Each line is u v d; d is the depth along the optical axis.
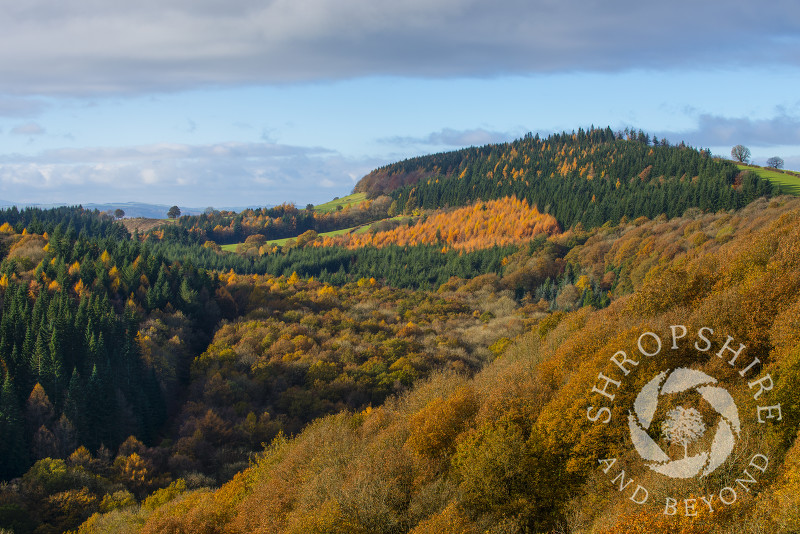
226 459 81.44
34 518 61.88
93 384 85.31
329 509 35.56
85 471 71.44
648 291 58.66
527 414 43.75
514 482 36.62
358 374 102.44
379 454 40.69
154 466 77.00
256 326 127.81
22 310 102.81
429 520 31.80
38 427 80.19
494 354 114.06
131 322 110.19
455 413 45.12
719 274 62.06
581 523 32.38
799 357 32.94
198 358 110.19
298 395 96.75
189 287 137.75
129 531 54.50
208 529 45.94
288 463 48.56
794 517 23.89
